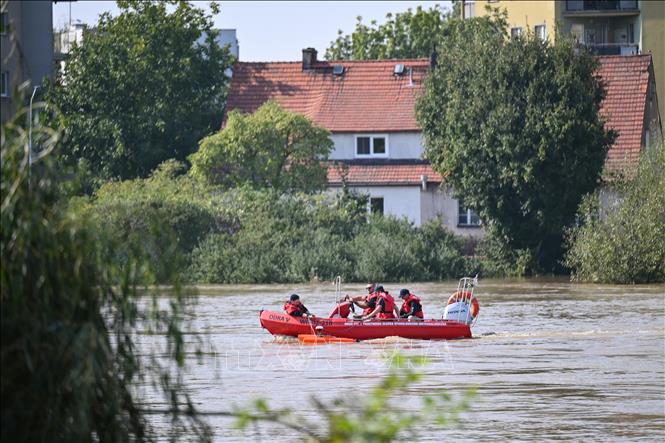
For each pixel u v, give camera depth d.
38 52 124.00
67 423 26.38
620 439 55.44
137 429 28.86
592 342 95.81
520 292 150.25
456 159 178.25
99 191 182.00
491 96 175.88
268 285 167.25
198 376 76.25
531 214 177.25
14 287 26.36
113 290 28.47
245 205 179.12
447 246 180.12
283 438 54.59
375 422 23.94
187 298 29.62
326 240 175.75
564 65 174.62
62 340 26.33
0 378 26.14
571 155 172.62
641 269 163.12
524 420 60.16
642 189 166.25
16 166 26.86
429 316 118.75
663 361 83.31
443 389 70.19
